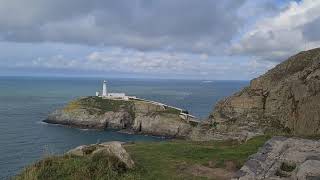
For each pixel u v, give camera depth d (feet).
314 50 165.07
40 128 362.12
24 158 223.10
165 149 86.74
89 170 63.62
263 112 163.73
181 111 393.50
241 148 86.07
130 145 94.53
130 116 399.24
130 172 65.77
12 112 471.21
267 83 171.83
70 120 398.01
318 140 73.92
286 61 172.14
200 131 193.47
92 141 316.60
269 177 56.75
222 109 187.73
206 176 64.75
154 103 412.16
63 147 275.39
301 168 56.18
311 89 114.83
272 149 68.95
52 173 63.98
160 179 62.80
